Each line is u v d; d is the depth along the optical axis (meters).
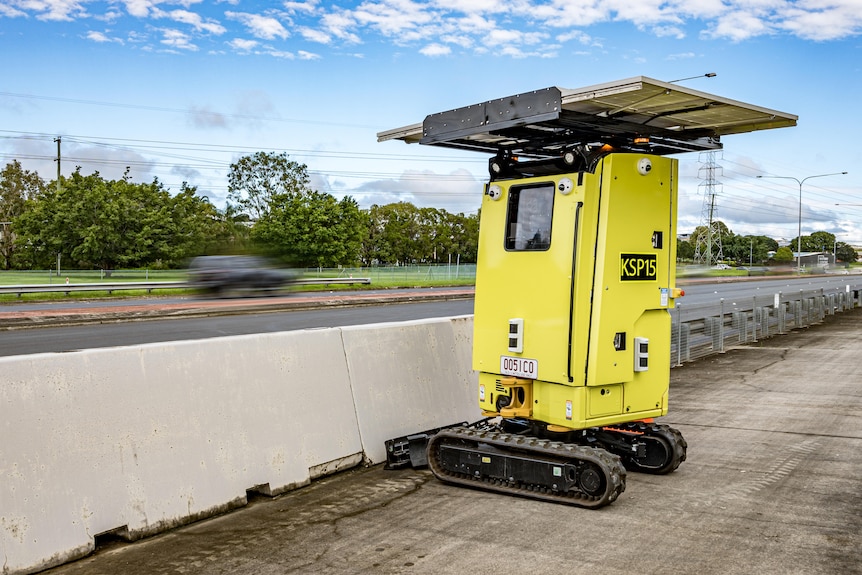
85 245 45.72
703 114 6.21
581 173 6.14
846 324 24.28
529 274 6.50
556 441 6.38
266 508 5.95
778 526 5.50
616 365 6.29
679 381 12.84
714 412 10.11
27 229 48.75
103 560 4.89
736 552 4.96
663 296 6.62
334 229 51.31
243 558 4.89
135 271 39.69
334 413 6.96
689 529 5.42
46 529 4.77
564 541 5.16
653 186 6.47
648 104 5.86
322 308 28.78
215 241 49.97
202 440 5.82
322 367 6.97
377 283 48.25
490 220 6.87
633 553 4.93
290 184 67.31
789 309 23.08
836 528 5.46
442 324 8.51
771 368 14.39
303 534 5.34
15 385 4.85
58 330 19.67
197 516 5.64
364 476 6.87
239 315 24.88
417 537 5.24
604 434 7.15
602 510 5.86
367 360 7.46
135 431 5.42
